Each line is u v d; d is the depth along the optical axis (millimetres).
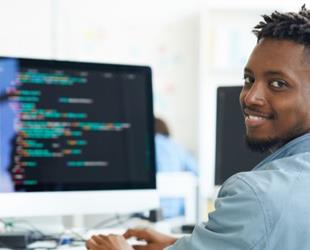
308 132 798
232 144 1346
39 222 1422
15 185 1137
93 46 3416
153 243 1089
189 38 3453
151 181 1257
